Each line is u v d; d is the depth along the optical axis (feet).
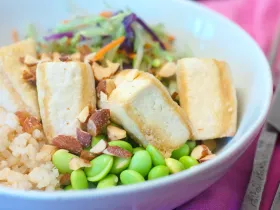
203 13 0.96
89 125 0.72
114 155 0.67
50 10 1.06
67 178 0.68
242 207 0.72
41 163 0.70
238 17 1.21
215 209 0.71
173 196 0.60
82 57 0.89
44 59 0.85
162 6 1.01
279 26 1.15
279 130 0.86
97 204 0.55
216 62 0.83
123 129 0.74
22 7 1.04
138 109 0.71
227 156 0.61
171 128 0.74
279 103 0.88
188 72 0.82
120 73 0.81
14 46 0.86
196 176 0.58
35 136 0.74
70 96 0.75
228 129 0.78
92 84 0.78
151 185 0.55
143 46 0.95
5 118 0.76
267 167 0.80
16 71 0.81
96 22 0.98
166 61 0.95
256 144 0.81
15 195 0.54
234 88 0.82
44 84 0.76
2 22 1.03
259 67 0.81
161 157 0.68
